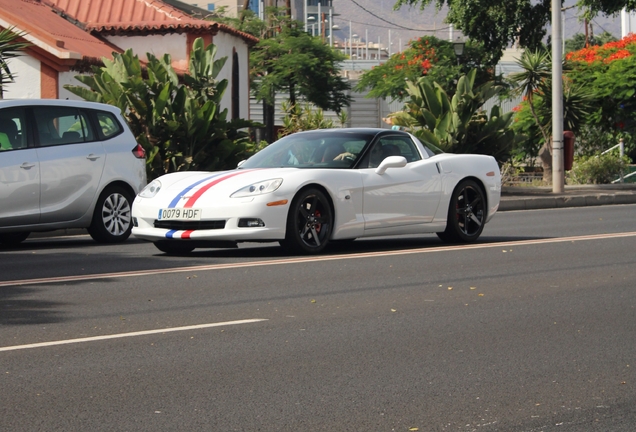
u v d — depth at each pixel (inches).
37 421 174.7
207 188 402.3
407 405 185.8
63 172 470.0
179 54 1151.6
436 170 457.7
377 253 426.0
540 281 344.8
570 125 1070.4
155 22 1136.8
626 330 258.4
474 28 1371.8
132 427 171.2
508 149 894.4
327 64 1560.0
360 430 170.1
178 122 712.4
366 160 437.1
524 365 218.4
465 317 275.6
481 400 189.6
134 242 499.5
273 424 173.3
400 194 440.5
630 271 371.2
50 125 473.1
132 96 708.0
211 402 187.2
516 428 172.1
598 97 1198.9
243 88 1342.3
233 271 365.4
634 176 1084.5
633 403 188.2
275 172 409.1
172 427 171.2
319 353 229.3
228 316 275.3
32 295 311.3
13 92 871.7
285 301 299.9
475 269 374.9
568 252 434.9
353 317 274.5
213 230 393.1
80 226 483.8
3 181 445.7
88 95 729.6
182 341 242.1
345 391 195.6
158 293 314.7
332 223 417.4
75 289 323.3
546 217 684.1
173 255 423.8
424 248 448.5
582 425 173.9
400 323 266.2
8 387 198.1
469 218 477.4
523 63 1029.8
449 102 894.4
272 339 244.7
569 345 239.3
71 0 1175.0
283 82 1521.9
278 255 417.7
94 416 177.8
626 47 1259.2
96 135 492.7
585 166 1059.3
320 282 339.0
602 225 597.6
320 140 446.9
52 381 202.8
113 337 246.7
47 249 463.2
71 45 957.2
